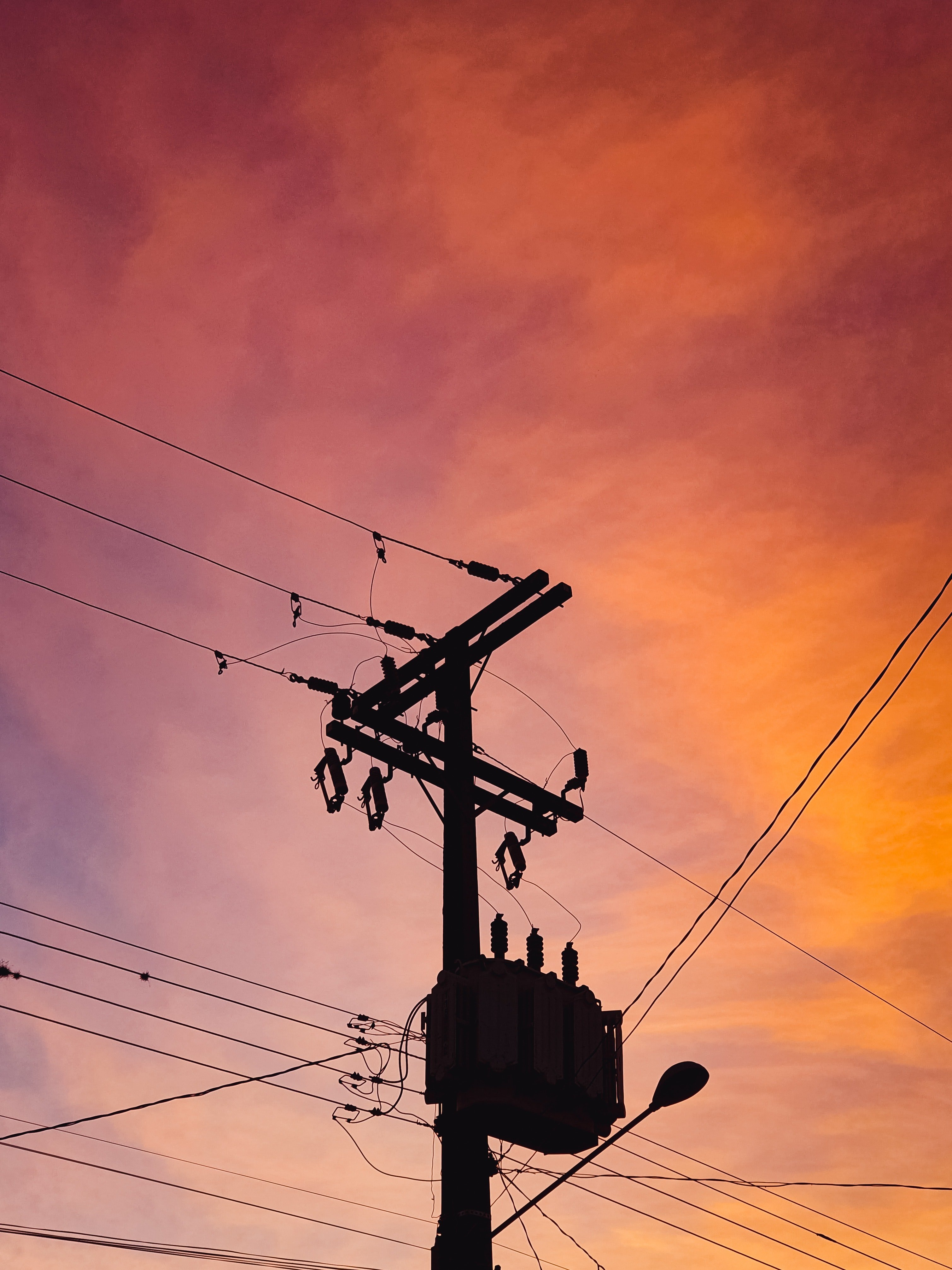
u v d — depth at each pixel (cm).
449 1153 1214
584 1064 1257
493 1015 1234
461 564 1542
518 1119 1227
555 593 1509
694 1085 1212
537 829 1493
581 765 1524
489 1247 1167
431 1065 1230
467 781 1435
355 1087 1330
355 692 1485
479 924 1330
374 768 1447
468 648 1523
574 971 1328
